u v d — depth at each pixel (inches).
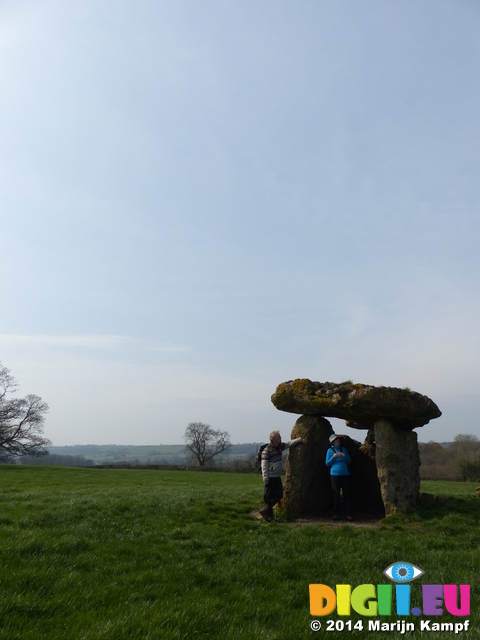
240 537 413.1
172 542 386.9
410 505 510.0
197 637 209.9
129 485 1131.9
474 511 507.8
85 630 205.3
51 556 320.8
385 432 524.1
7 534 376.5
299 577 309.4
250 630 218.2
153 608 234.5
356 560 342.6
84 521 452.8
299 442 547.5
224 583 292.5
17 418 2524.6
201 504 554.6
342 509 571.8
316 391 551.8
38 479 1328.7
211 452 3420.3
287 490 538.3
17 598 232.2
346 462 530.3
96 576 286.2
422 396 528.7
